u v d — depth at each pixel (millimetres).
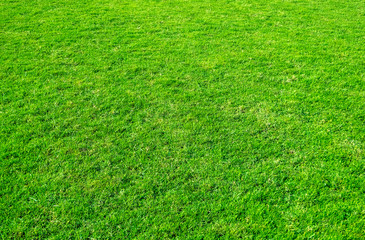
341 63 7371
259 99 5980
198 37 8406
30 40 7848
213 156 4680
